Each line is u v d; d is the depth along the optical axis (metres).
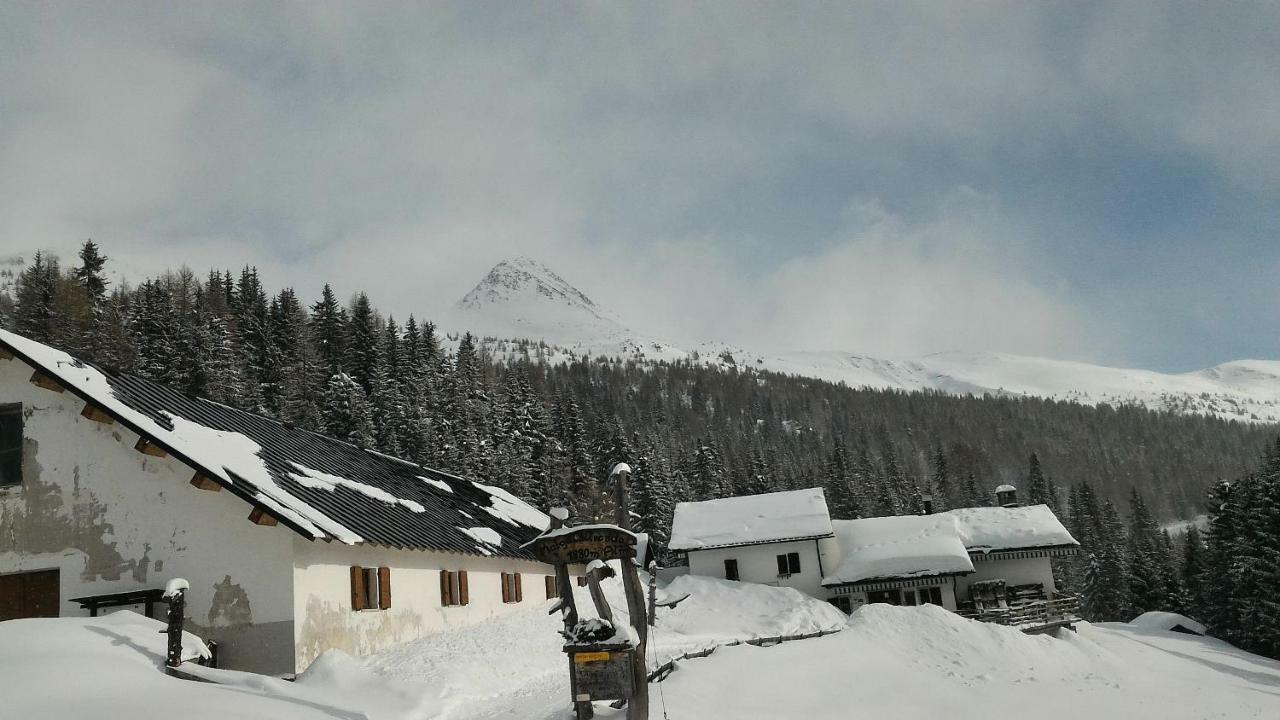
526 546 15.86
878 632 33.19
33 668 14.25
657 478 84.69
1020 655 33.31
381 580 24.44
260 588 20.86
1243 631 60.78
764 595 47.00
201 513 21.66
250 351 87.19
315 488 25.12
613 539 15.32
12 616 22.02
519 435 85.00
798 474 133.75
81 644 15.99
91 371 24.17
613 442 98.25
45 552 22.14
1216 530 66.31
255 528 21.23
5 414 23.08
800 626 41.97
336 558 22.67
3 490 22.59
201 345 70.06
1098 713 27.80
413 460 71.44
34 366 22.47
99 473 22.36
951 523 52.91
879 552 50.66
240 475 22.17
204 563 21.31
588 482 82.25
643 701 15.04
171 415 24.38
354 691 17.84
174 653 16.52
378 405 81.88
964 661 31.50
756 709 22.05
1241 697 32.94
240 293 117.88
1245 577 58.12
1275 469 60.94
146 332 73.69
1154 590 75.31
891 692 26.50
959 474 182.38
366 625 23.33
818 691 25.09
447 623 27.70
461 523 31.98
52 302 72.75
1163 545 91.25
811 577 50.88
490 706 18.80
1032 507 55.44
